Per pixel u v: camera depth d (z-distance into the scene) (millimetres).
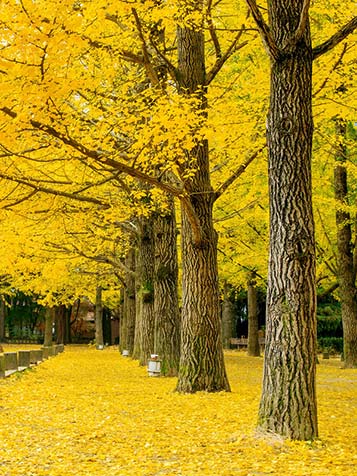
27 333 53594
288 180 6938
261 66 11969
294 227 6871
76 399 10750
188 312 11344
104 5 7207
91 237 16031
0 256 12398
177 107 8164
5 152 8391
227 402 9938
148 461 6043
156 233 15164
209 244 11289
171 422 8195
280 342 6805
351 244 19406
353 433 7309
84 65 9727
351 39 9156
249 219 18188
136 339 23297
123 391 11930
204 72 11234
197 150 11234
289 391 6699
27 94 6703
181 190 9516
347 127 17391
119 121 8547
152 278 19000
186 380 11211
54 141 8141
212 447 6609
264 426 6805
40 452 6457
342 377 15750
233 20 11375
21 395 11352
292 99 7031
